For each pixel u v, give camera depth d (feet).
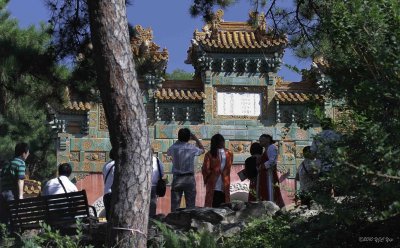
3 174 47.06
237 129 95.45
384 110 27.04
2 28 64.75
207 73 95.81
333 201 27.45
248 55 95.81
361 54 28.37
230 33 98.17
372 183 25.55
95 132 94.43
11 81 62.95
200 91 96.89
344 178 25.35
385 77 27.20
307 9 60.39
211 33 96.78
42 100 64.34
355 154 26.43
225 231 39.06
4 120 119.96
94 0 36.45
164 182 46.06
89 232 41.09
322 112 30.42
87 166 93.76
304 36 61.26
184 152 49.93
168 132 94.99
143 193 34.73
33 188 100.99
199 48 95.61
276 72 96.43
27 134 127.95
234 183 93.76
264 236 34.63
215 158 50.52
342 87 29.32
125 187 34.50
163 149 94.58
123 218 34.09
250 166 50.31
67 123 94.22
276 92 96.78
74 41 59.26
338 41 28.89
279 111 95.66
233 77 96.48
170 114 95.30
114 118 35.42
